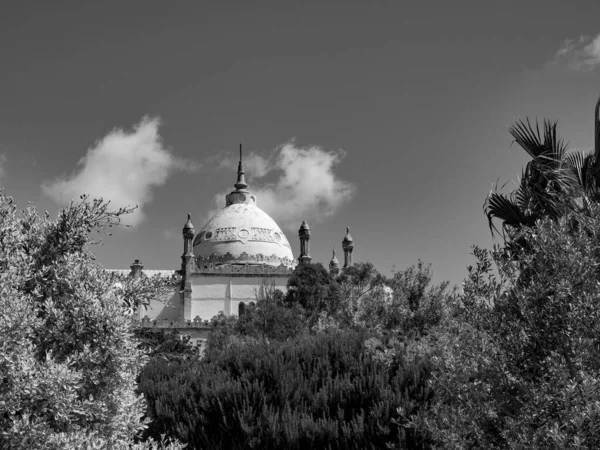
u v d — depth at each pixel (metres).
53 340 11.94
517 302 11.90
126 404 12.38
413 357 19.67
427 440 16.30
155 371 23.02
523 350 11.69
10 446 10.34
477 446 11.83
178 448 13.52
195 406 19.78
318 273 55.69
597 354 10.99
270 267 83.88
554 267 11.45
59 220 13.33
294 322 49.50
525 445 10.81
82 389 11.88
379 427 16.97
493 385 11.78
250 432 18.19
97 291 12.73
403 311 35.16
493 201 15.03
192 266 83.12
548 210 14.43
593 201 13.93
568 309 11.27
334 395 18.89
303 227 90.31
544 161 14.52
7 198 13.06
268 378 20.11
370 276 52.16
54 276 12.67
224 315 75.06
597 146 14.42
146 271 85.88
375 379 18.64
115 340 12.13
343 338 21.42
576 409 10.36
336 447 17.50
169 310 81.62
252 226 90.62
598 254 11.73
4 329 10.67
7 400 10.52
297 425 17.92
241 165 101.44
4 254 12.37
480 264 12.72
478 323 12.38
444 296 33.59
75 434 10.90
